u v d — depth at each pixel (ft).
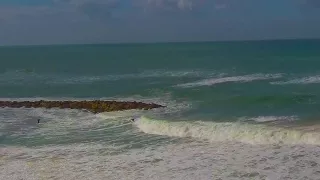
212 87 100.78
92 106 83.87
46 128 64.54
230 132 53.06
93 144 52.80
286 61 171.12
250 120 60.54
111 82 128.06
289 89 89.71
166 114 69.77
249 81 107.86
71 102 88.33
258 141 50.19
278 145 48.21
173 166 42.11
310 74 117.29
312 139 48.52
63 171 41.88
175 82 118.52
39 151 50.14
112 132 59.41
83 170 41.96
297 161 41.86
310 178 37.17
